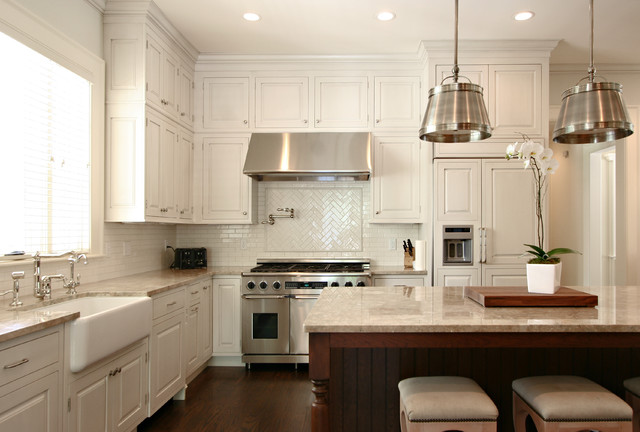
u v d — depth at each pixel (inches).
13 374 69.4
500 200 162.7
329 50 173.8
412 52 175.8
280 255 191.5
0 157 98.5
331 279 163.5
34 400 74.5
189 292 144.4
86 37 128.0
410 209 176.6
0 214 99.0
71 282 109.9
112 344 93.5
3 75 98.7
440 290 110.0
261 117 179.8
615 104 82.7
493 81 164.9
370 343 72.7
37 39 106.7
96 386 92.4
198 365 153.6
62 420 81.6
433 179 165.8
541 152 89.0
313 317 77.5
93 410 91.3
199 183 179.6
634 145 183.5
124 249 147.7
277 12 142.3
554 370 87.2
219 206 179.6
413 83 178.4
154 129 141.2
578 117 84.4
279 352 164.7
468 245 164.7
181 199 165.8
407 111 177.9
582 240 212.4
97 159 130.8
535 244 161.5
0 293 93.0
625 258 181.8
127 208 134.0
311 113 179.2
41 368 76.0
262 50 174.1
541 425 69.1
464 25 150.9
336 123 178.7
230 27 153.6
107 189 134.3
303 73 179.6
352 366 87.7
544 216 162.4
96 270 131.4
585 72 186.7
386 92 178.7
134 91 134.8
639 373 87.0
